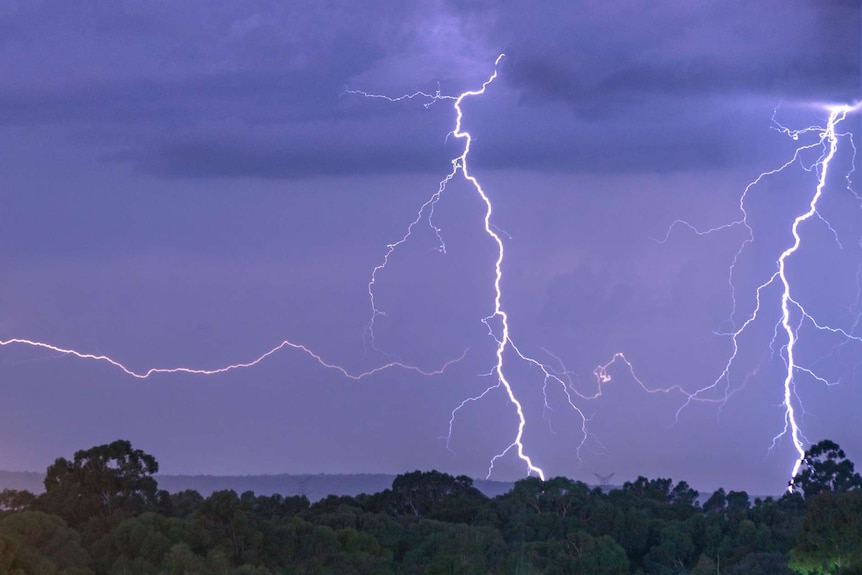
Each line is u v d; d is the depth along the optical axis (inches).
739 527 2947.8
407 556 2753.4
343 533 2751.0
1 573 2105.1
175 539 2527.1
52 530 2427.4
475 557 2726.4
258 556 2541.8
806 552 2193.7
